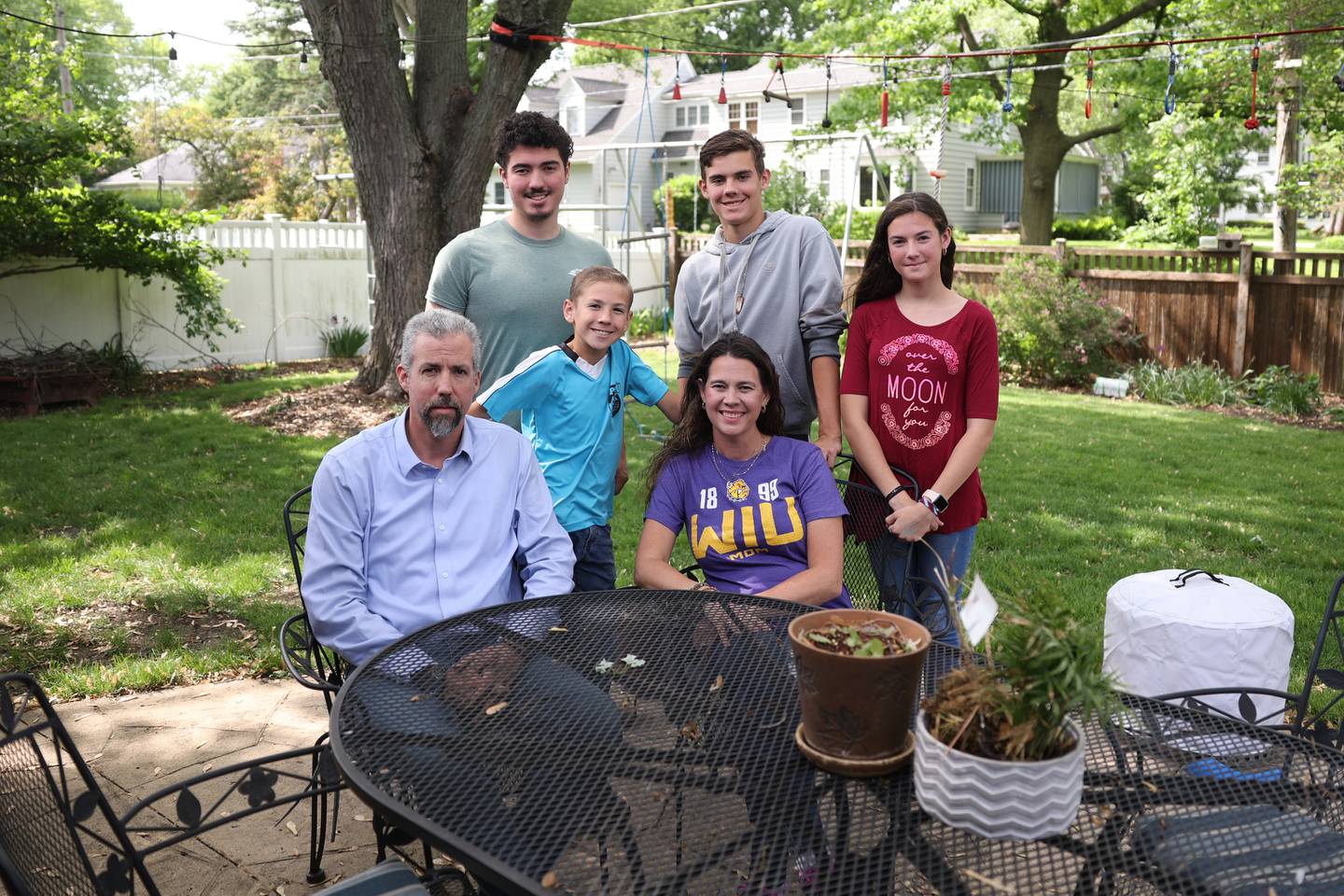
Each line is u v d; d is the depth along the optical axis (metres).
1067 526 5.97
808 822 1.55
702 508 2.83
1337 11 12.17
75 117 11.34
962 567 3.16
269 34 32.16
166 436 8.34
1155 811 1.65
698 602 2.43
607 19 18.75
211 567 5.17
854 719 1.63
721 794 1.64
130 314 11.82
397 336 9.91
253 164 26.34
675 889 1.48
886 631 1.68
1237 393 10.72
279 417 9.16
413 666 2.11
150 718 3.60
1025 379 11.99
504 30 9.12
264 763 2.03
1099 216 33.06
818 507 2.75
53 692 3.79
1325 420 9.69
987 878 1.45
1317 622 4.35
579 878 1.47
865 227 22.34
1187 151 15.94
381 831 2.41
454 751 1.76
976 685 1.51
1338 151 13.30
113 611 4.63
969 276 13.17
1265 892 1.47
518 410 3.13
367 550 2.60
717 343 2.76
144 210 10.99
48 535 5.78
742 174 3.22
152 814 2.96
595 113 33.19
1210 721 1.94
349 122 9.52
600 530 3.26
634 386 3.30
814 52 21.66
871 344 3.15
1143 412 10.05
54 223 9.87
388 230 9.72
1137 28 18.52
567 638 2.23
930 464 3.09
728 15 37.81
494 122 9.51
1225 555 5.41
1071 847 1.54
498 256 3.51
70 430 8.57
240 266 12.86
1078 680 1.40
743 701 1.93
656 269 16.94
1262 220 36.41
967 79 17.80
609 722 1.86
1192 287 11.65
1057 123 18.55
